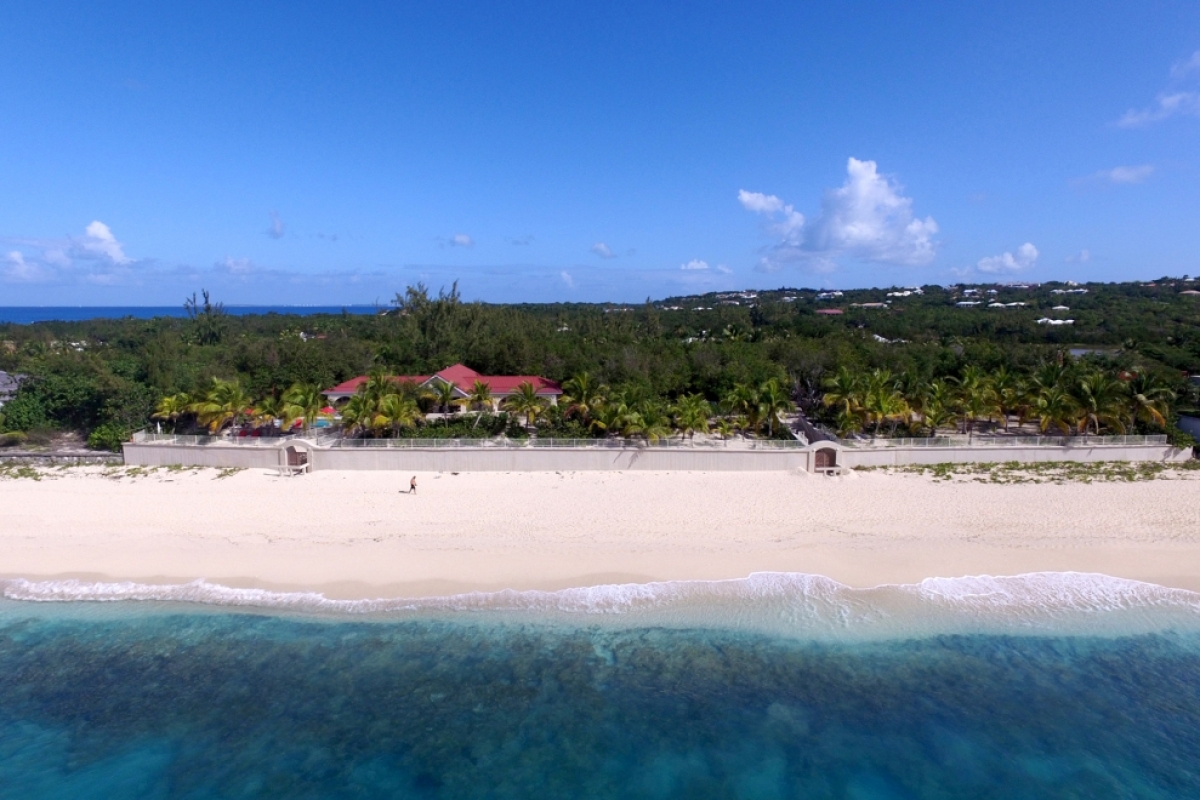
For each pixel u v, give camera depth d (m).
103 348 84.50
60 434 49.34
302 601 27.39
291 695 22.62
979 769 19.97
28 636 25.41
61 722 21.53
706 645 25.02
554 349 71.12
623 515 35.00
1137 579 29.00
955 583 28.66
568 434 45.16
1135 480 40.28
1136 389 46.28
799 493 38.22
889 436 47.03
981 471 42.00
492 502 36.72
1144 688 23.12
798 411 58.38
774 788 19.23
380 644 25.00
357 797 18.84
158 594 27.83
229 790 19.08
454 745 20.69
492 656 24.42
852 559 30.47
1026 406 47.25
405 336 79.81
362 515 34.88
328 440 44.25
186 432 48.09
